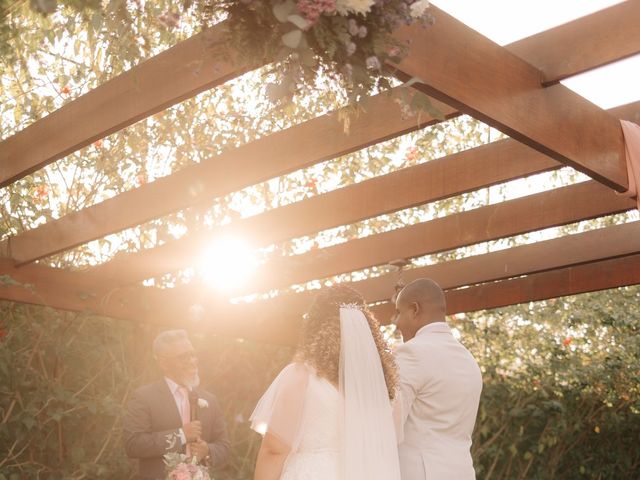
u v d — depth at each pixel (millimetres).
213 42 2621
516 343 8406
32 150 4148
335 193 5211
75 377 6164
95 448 6203
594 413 8891
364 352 3080
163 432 4512
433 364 3406
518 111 3348
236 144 5922
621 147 3893
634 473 9258
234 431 6973
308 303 6672
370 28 2465
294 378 3020
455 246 5496
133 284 5891
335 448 2977
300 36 2289
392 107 3857
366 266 5914
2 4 2912
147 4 3072
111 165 5812
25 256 5359
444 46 3049
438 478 3312
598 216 4879
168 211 4648
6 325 5871
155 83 3508
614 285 5797
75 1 2520
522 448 8656
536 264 5777
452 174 4707
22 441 5891
